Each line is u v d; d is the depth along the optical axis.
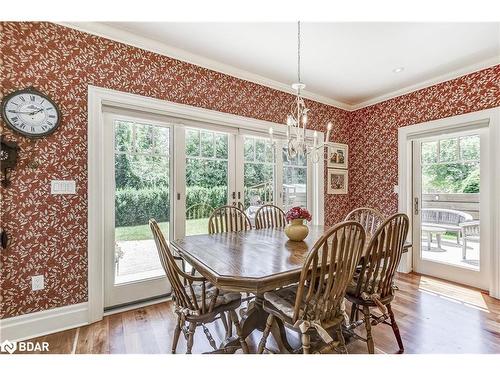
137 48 2.46
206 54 2.74
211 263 1.42
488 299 2.67
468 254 3.06
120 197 2.50
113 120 2.45
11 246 1.94
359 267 1.82
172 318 2.29
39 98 2.03
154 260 2.68
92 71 2.25
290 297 1.58
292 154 2.07
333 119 4.13
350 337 1.83
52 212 2.08
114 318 2.29
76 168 2.18
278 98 3.50
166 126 2.74
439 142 3.35
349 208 4.32
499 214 2.71
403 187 3.61
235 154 3.22
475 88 2.91
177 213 2.77
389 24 2.19
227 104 3.05
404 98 3.62
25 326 1.97
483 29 2.24
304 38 2.41
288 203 3.73
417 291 2.88
